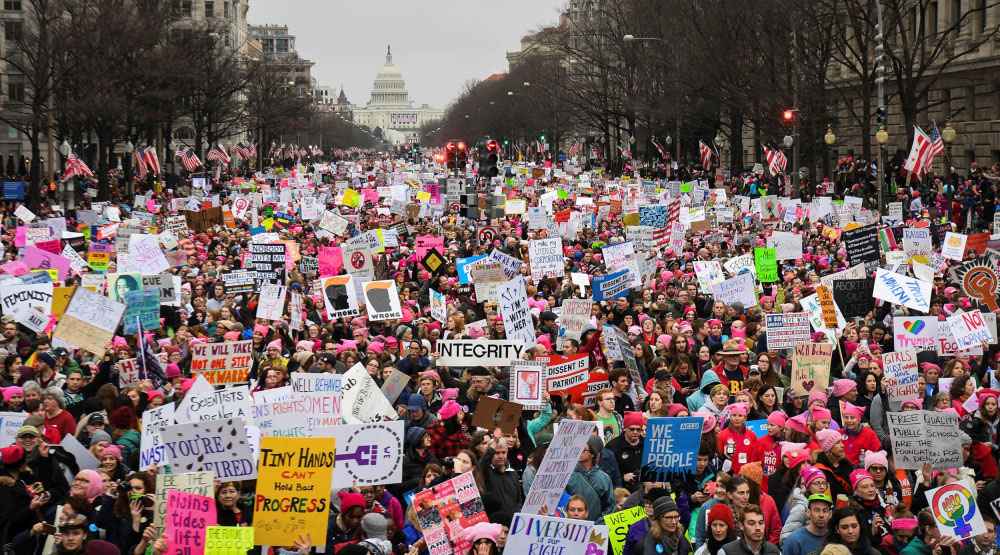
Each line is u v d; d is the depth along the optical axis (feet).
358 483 49.06
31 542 49.67
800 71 243.81
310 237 151.02
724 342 77.36
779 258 119.24
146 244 100.63
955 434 53.01
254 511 44.70
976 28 256.32
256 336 82.17
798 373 67.36
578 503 44.88
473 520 46.52
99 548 44.01
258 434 51.96
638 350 75.31
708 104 291.38
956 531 47.52
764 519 46.75
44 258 104.42
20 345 77.00
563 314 80.28
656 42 328.29
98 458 54.03
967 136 260.83
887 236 121.49
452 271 118.52
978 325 74.90
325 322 96.43
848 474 52.70
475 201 189.47
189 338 78.64
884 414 66.39
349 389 57.11
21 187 226.79
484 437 55.06
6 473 51.26
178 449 47.75
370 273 108.88
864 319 86.22
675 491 52.03
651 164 361.92
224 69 395.55
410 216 197.57
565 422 46.14
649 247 127.34
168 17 321.73
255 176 363.56
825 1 233.14
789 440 56.95
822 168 290.56
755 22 255.09
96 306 73.51
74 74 255.91
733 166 313.53
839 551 40.14
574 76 459.32
